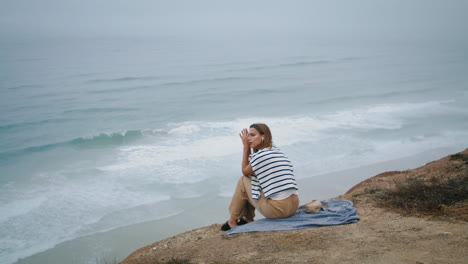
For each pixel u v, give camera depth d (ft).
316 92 131.95
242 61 272.31
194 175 48.24
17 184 46.52
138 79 176.04
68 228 35.29
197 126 78.95
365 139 62.34
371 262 10.06
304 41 613.52
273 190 12.95
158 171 50.03
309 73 196.44
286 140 61.87
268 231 13.20
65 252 31.48
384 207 14.98
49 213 38.27
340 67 226.17
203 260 11.51
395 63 248.52
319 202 15.20
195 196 42.24
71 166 54.75
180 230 35.22
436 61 260.21
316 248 11.44
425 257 9.95
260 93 132.05
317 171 48.29
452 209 13.43
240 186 14.33
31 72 203.92
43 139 73.46
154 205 40.06
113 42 639.76
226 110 101.60
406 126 71.05
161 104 112.78
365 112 88.63
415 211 13.92
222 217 37.76
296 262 10.57
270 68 223.71
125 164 53.78
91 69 221.05
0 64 248.93
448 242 10.72
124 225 35.99
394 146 58.39
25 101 120.16
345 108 97.09
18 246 32.12
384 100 109.70
